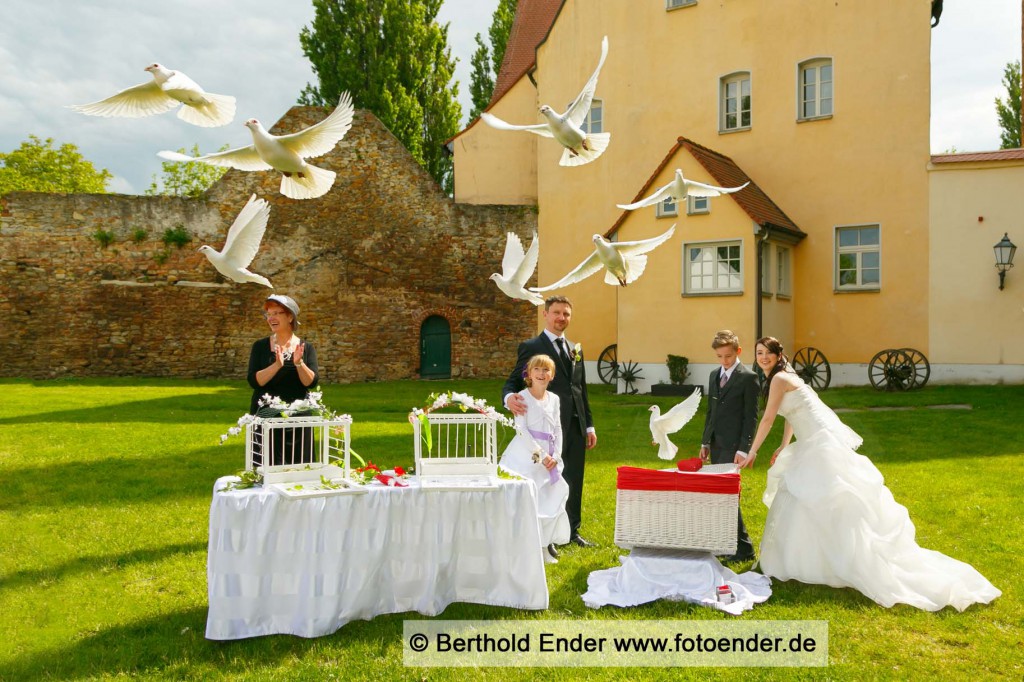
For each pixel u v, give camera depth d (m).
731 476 5.14
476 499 4.96
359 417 14.13
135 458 9.95
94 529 6.73
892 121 18.39
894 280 18.36
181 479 8.72
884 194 18.47
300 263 25.44
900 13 18.31
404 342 26.08
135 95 3.99
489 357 26.41
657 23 21.12
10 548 6.20
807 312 19.25
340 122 4.11
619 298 19.00
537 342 6.46
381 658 4.18
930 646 4.32
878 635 4.46
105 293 24.34
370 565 4.68
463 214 26.25
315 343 25.47
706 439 6.00
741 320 17.30
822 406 5.45
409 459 9.48
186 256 24.83
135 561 5.89
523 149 26.50
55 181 45.50
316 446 5.42
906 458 9.52
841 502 5.14
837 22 18.92
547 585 5.39
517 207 26.38
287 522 4.51
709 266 17.86
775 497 5.56
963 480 8.30
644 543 5.22
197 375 24.81
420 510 4.84
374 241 25.94
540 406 6.10
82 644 4.38
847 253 19.00
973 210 17.67
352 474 4.96
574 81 22.34
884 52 18.47
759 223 17.02
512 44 28.81
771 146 19.69
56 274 24.08
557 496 5.96
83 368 24.20
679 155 18.11
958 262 17.78
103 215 24.38
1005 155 17.44
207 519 7.07
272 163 4.14
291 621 4.50
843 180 18.89
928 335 18.05
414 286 26.11
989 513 7.02
